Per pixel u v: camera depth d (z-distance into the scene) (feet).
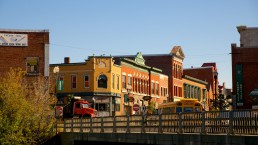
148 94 270.05
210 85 399.03
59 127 137.59
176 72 313.32
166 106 151.43
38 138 135.74
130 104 245.65
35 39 180.14
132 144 96.84
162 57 306.14
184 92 330.75
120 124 100.68
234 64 192.54
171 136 79.87
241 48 192.13
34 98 149.38
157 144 83.92
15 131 132.77
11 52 177.68
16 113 133.69
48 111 144.15
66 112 186.09
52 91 173.68
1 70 176.04
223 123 69.26
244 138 63.16
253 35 205.87
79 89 223.92
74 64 225.35
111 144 106.73
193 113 76.59
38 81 164.55
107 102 223.71
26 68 177.99
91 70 222.28
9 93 136.05
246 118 64.59
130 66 247.70
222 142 67.31
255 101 182.70
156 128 87.71
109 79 224.12
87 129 117.91
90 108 187.21
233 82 192.03
